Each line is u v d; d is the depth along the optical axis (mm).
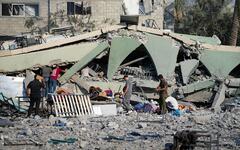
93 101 33406
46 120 28375
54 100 30906
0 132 24031
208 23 69500
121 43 39625
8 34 52812
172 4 67938
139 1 54562
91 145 20922
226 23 69125
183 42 41125
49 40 40812
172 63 39844
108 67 38969
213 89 39375
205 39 42469
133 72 39469
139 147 20656
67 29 49156
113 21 52281
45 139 22078
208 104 39250
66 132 24109
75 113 31016
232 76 41875
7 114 31656
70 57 38531
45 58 38062
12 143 21031
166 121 28781
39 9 52594
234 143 22000
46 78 36125
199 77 40406
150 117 30688
